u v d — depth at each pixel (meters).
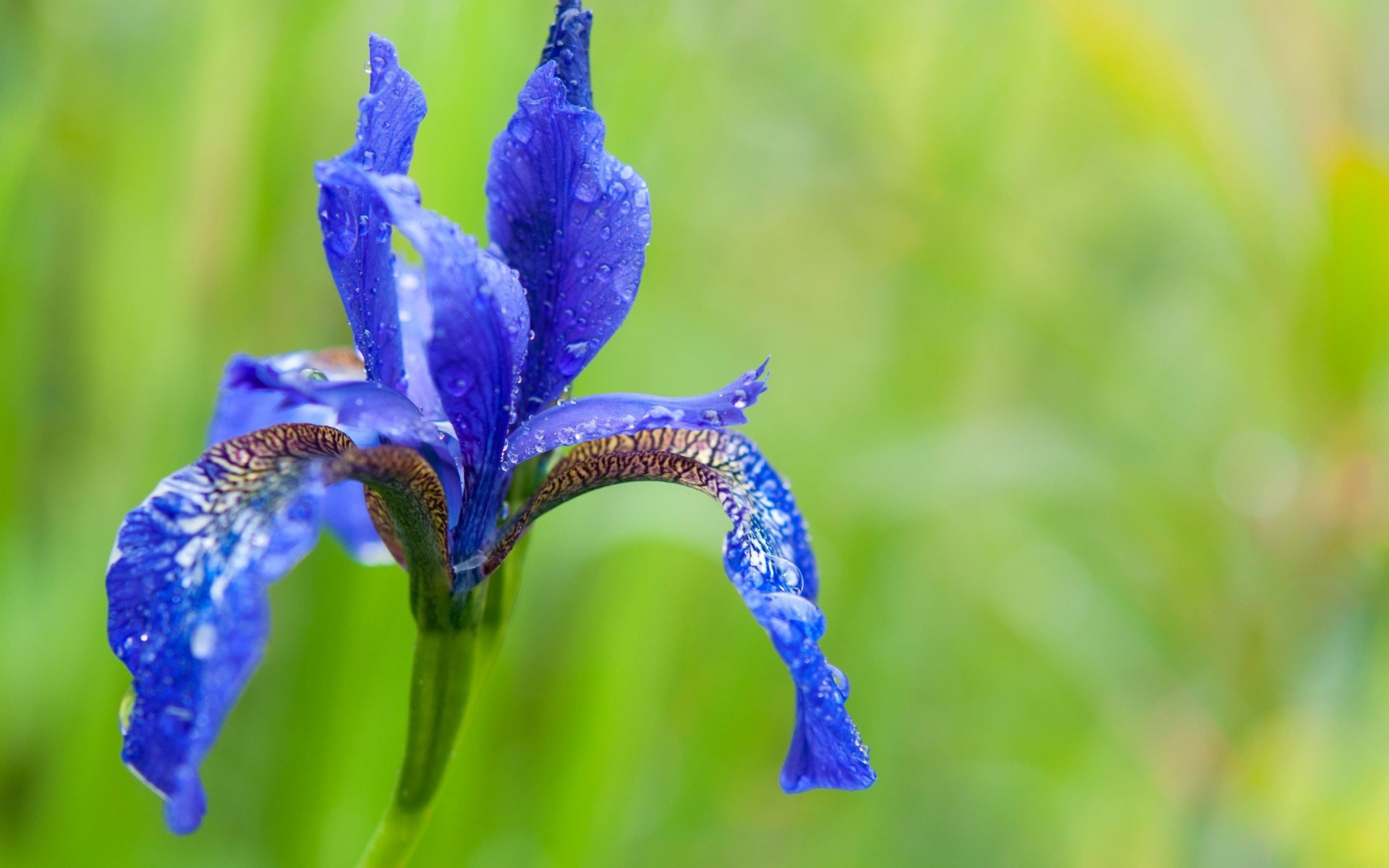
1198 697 0.52
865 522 0.59
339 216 0.39
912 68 0.61
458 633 0.39
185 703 0.37
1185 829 0.52
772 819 0.60
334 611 0.48
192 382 0.49
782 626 0.39
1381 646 0.52
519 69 0.49
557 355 0.41
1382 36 0.51
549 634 0.53
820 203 0.63
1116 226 0.65
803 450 0.62
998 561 0.65
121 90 0.51
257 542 0.37
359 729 0.48
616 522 0.51
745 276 0.66
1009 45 0.59
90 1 0.51
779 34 0.60
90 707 0.48
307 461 0.38
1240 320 0.56
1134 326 0.56
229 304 0.49
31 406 0.50
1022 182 0.64
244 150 0.49
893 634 0.60
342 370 0.42
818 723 0.38
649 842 0.54
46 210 0.51
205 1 0.50
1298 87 0.51
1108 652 0.54
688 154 0.54
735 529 0.39
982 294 0.57
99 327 0.51
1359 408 0.51
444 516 0.39
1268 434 0.55
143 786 0.49
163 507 0.38
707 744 0.56
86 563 0.49
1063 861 0.61
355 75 0.51
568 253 0.40
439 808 0.49
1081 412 0.61
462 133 0.47
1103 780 0.62
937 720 0.63
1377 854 0.51
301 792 0.48
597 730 0.49
